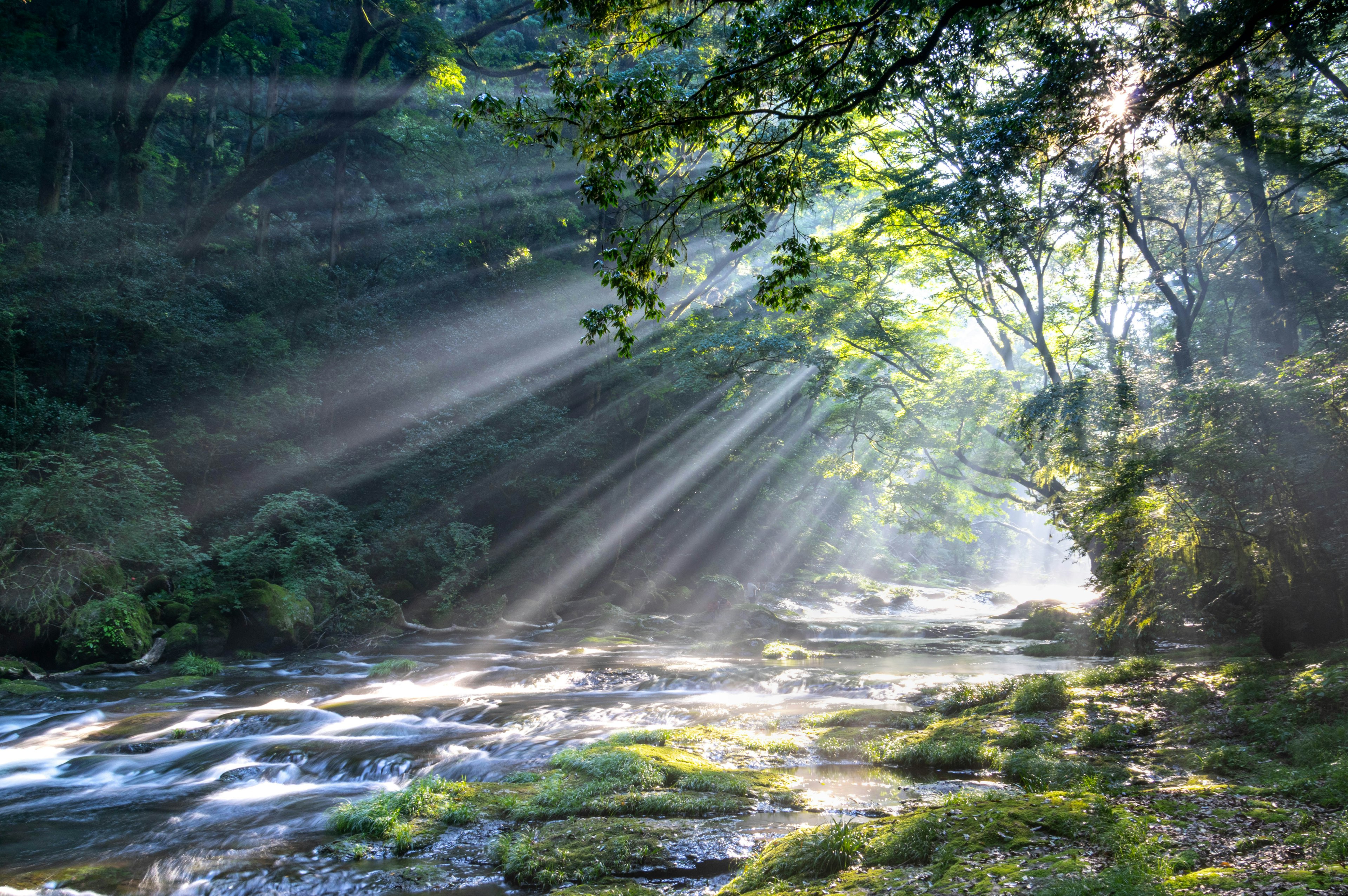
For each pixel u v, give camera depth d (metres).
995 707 11.99
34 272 23.91
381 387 32.38
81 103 30.62
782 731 11.66
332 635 23.75
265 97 44.06
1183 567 14.10
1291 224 22.36
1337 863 4.84
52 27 32.06
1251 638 16.02
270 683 17.06
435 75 31.33
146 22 29.83
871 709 13.12
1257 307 22.84
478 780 9.71
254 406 27.38
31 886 6.86
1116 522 13.85
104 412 24.92
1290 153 18.55
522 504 32.78
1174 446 12.49
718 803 8.20
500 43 49.72
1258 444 12.09
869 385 29.86
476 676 17.45
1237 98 16.34
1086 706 11.40
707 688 16.11
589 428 34.75
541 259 38.75
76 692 15.97
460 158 37.81
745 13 8.82
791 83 8.94
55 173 28.61
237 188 29.48
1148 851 5.35
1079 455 15.56
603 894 6.18
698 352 31.55
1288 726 8.88
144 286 25.56
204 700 15.38
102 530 19.92
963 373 29.25
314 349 31.09
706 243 37.75
